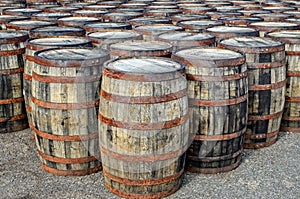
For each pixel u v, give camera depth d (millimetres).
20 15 6672
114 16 6363
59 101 4020
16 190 4051
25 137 5016
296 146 4816
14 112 5078
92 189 4078
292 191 4031
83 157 4215
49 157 4242
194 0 9156
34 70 4102
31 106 4285
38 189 4070
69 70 3957
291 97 4984
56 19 6223
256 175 4277
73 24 5766
